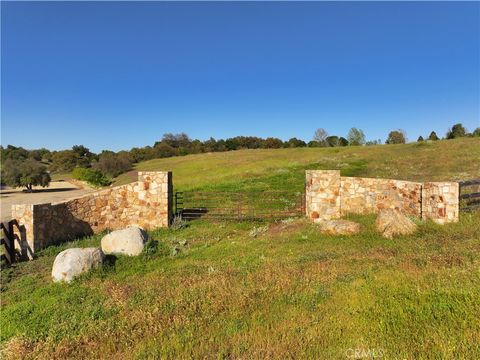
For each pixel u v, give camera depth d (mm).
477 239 8633
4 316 6879
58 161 90312
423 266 6773
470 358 3635
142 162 79875
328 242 10164
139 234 11016
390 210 11062
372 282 6145
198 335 5016
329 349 4227
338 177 14000
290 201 18562
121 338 5230
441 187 10984
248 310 5699
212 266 8719
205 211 17781
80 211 14633
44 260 11602
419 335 4254
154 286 7480
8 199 42250
